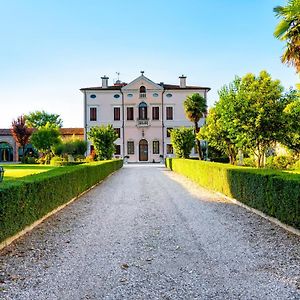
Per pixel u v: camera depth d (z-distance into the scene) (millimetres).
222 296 4828
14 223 7727
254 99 18797
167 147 51969
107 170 25609
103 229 8906
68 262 6324
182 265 6117
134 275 5652
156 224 9438
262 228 8797
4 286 5234
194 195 15219
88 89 51562
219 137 27375
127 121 51875
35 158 50938
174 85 54188
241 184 12086
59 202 11672
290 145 19719
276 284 5219
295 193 7996
